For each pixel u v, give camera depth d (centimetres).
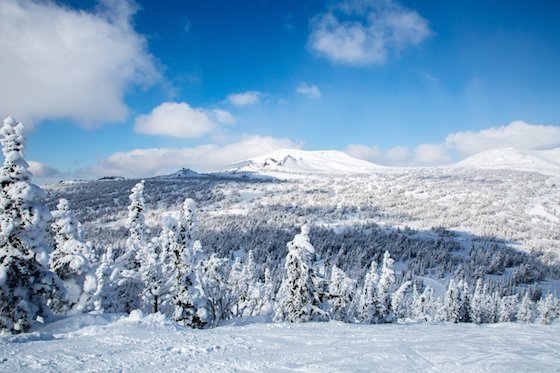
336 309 3603
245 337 1220
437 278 13675
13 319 1497
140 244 2836
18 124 1636
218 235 16438
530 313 7238
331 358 966
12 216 1573
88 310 1889
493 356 1031
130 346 994
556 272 15188
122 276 2612
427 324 1864
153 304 2647
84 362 823
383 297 3853
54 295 1683
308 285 2488
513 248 18288
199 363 861
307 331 1401
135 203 2891
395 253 15875
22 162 1620
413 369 891
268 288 4931
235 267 3838
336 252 15400
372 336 1332
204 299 2370
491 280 12825
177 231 2327
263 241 15400
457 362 962
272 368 850
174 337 1143
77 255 1872
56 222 1900
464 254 17025
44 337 1098
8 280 1520
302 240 2489
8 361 806
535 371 890
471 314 5338
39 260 1588
